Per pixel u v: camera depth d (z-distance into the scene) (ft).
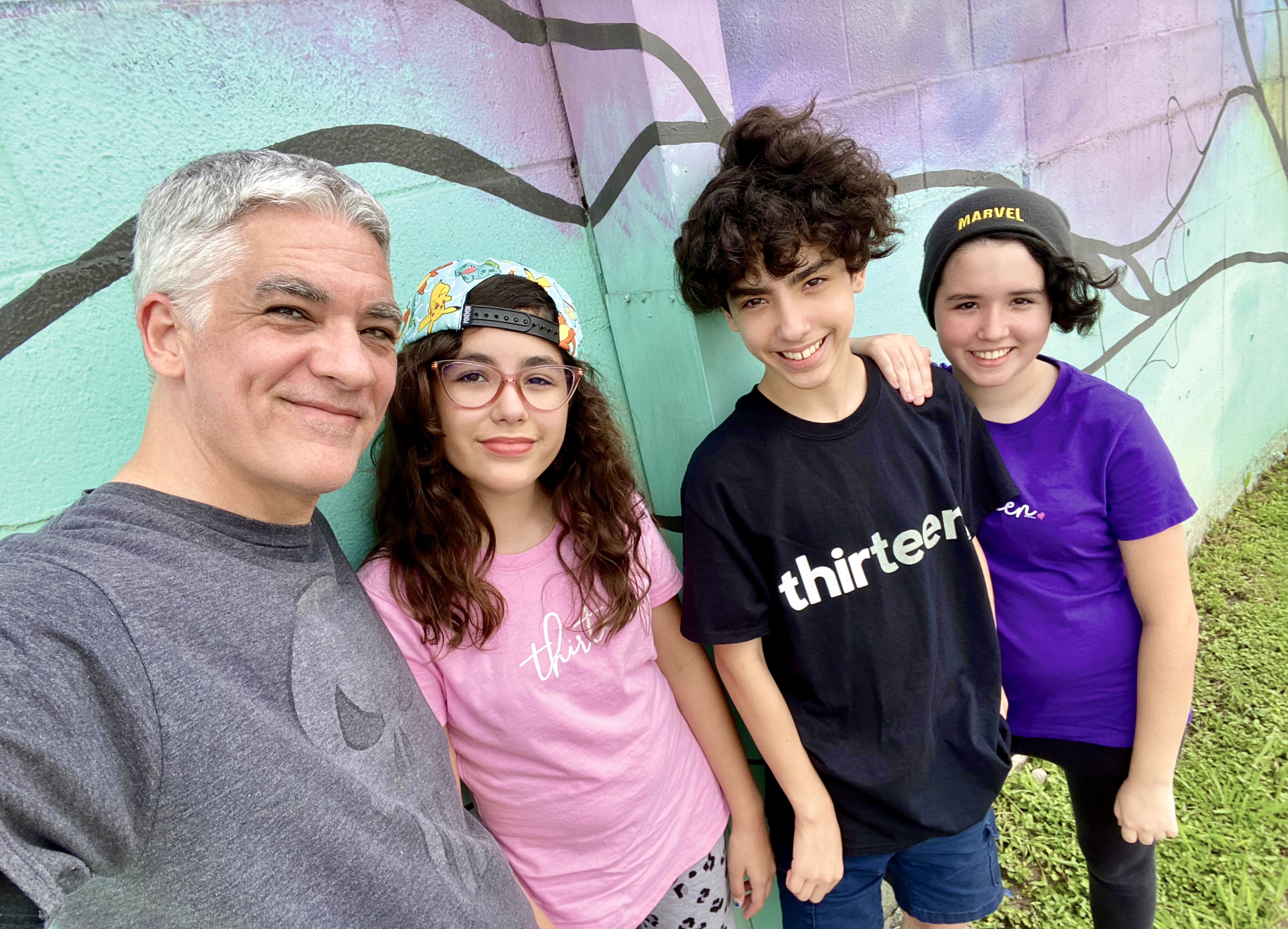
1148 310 9.51
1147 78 8.96
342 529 3.96
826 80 5.82
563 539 3.94
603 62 4.29
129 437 3.32
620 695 3.90
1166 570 4.38
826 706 4.16
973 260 4.28
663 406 4.97
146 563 2.33
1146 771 4.55
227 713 2.27
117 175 3.17
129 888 2.14
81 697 2.02
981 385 4.57
